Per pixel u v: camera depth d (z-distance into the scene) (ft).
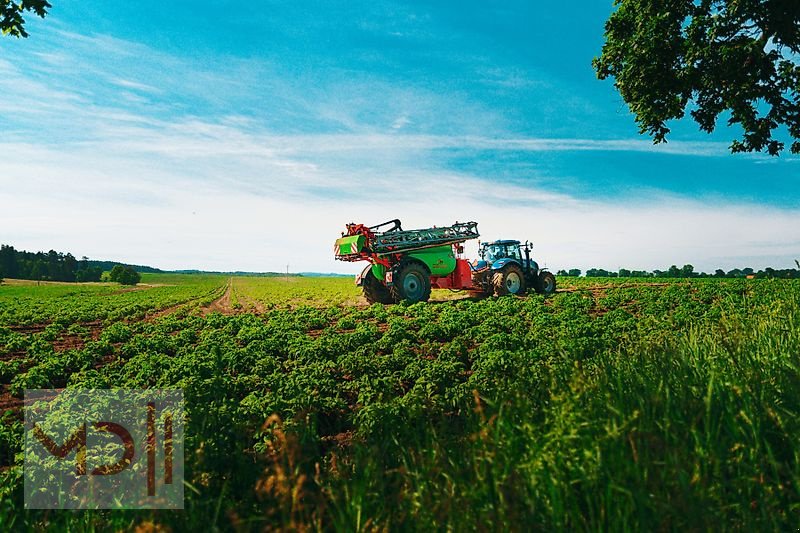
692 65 50.06
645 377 15.62
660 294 87.04
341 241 78.07
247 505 13.42
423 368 32.73
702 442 11.21
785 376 14.98
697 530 8.66
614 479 9.82
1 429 24.11
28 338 59.52
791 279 120.47
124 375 35.91
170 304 134.31
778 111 48.96
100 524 13.74
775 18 44.37
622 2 53.31
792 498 10.32
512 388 17.03
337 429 24.97
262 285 294.87
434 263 81.35
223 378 31.68
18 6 32.48
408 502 10.98
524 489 9.97
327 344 41.83
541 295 83.46
